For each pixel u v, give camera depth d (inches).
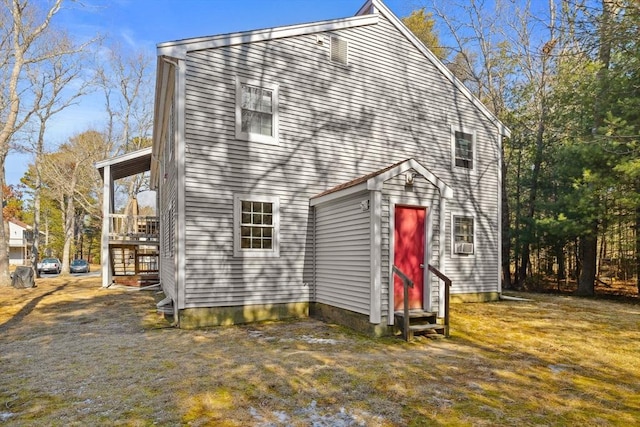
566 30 376.8
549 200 679.1
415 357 227.0
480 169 478.3
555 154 580.7
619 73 417.7
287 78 356.5
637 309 410.0
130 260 906.1
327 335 281.3
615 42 351.9
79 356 227.3
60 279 847.7
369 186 276.7
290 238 350.0
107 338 275.0
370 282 281.4
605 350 249.4
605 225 501.7
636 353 243.4
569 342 268.8
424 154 435.5
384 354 232.7
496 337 282.2
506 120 707.4
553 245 652.1
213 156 318.7
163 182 531.2
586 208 490.3
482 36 684.1
